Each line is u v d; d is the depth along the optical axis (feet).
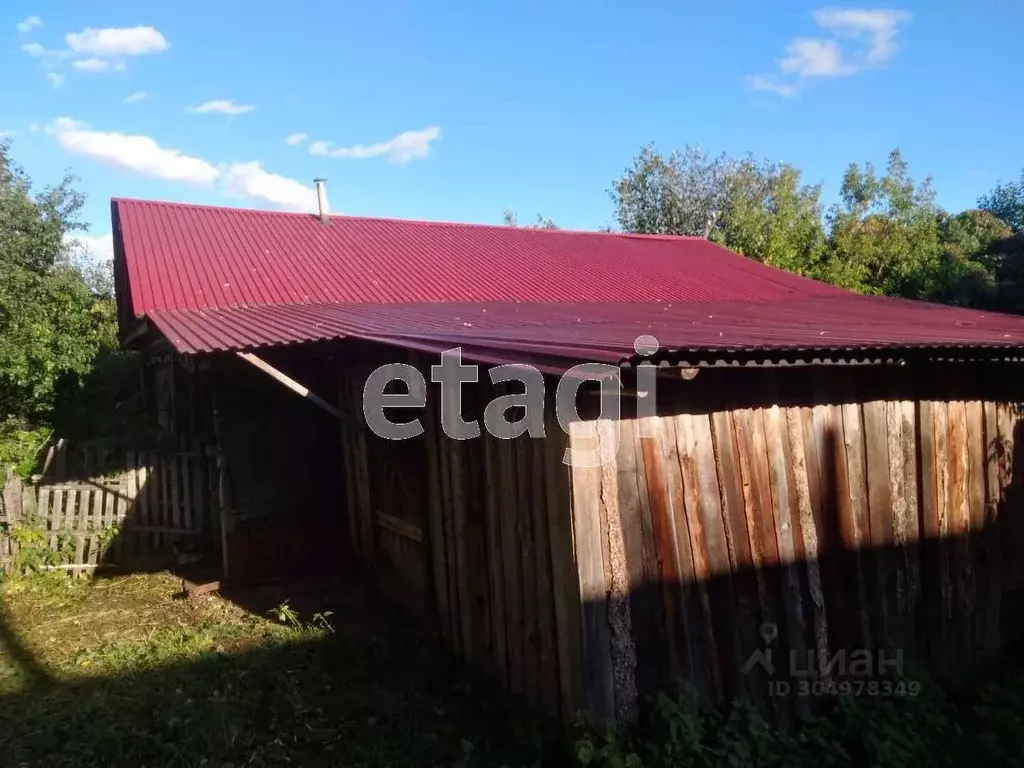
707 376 15.25
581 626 13.71
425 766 14.57
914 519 18.31
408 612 22.13
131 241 34.27
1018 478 20.49
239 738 15.48
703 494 15.12
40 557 26.27
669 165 100.22
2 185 40.47
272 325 23.35
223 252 35.63
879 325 22.54
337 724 16.10
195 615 22.49
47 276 40.22
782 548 16.07
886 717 15.47
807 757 14.24
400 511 22.33
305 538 26.21
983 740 15.38
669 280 42.73
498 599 16.87
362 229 43.34
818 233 82.07
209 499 28.35
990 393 19.98
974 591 19.38
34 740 15.35
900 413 18.20
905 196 89.20
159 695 17.28
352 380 24.95
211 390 26.76
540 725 15.19
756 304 35.78
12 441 32.01
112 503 27.73
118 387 45.80
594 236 51.80
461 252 42.55
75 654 19.88
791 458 16.37
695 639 14.85
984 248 80.89
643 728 14.01
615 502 13.99
